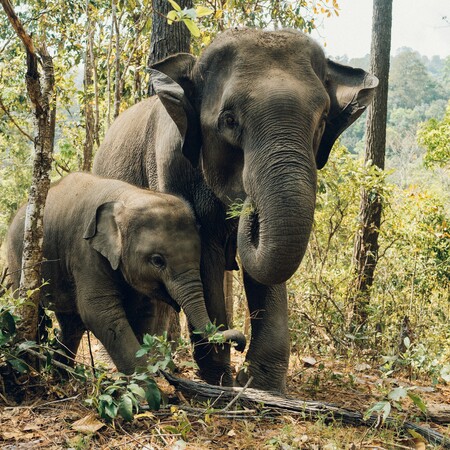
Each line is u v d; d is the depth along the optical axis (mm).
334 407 4977
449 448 4570
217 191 5418
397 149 54531
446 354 8539
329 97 5359
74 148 14297
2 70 14836
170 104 5344
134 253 5773
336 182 11172
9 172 22016
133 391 4715
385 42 12102
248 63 5051
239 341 5047
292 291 9586
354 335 8516
